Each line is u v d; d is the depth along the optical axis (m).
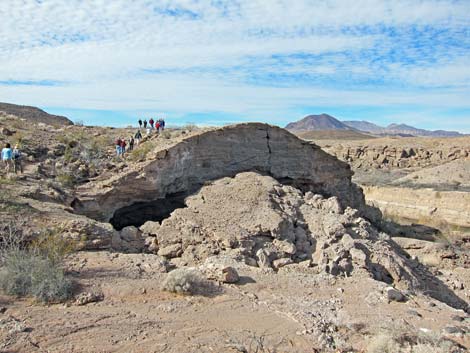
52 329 6.98
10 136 20.66
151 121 25.16
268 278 11.25
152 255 11.84
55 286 8.30
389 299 10.49
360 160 73.00
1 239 10.26
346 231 15.27
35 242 9.88
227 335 7.57
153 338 7.13
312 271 12.73
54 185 15.02
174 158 17.88
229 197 16.66
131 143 21.34
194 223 14.52
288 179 22.83
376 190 45.38
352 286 11.30
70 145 21.45
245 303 9.23
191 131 22.70
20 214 11.47
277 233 14.57
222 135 20.14
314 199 18.72
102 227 12.44
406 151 70.94
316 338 7.85
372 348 7.42
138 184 16.61
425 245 21.70
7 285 8.21
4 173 15.14
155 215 17.95
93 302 8.32
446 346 7.64
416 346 7.47
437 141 73.25
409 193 41.44
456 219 36.53
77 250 11.13
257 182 18.30
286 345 7.47
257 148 21.48
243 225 14.77
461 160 56.38
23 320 7.17
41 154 19.61
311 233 15.49
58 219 11.84
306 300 9.91
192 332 7.55
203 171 19.47
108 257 11.01
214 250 13.48
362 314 9.26
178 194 18.55
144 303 8.56
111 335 7.04
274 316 8.69
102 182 16.42
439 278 17.56
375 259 14.07
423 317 9.52
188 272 9.70
